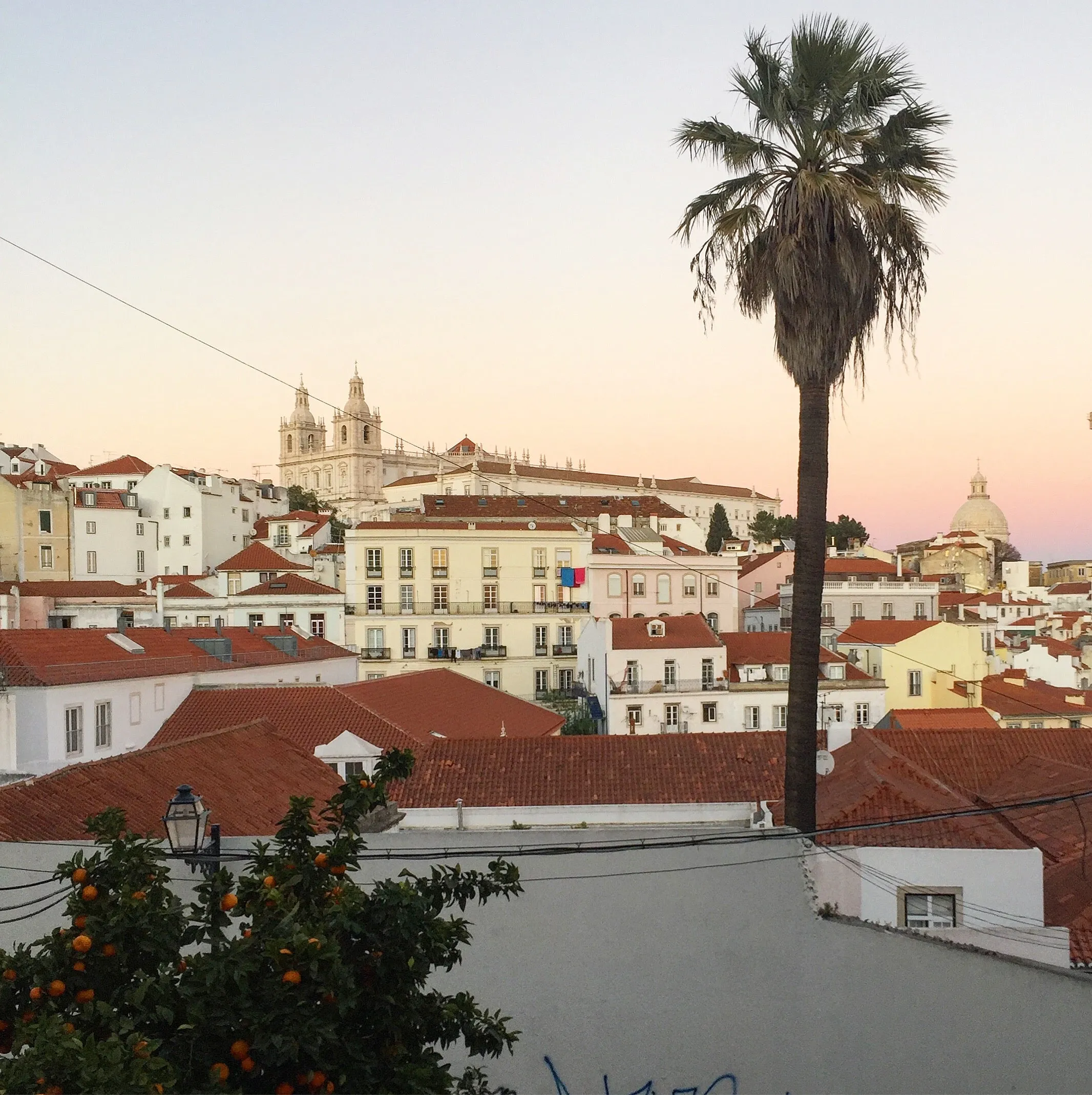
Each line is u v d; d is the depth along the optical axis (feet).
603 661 219.20
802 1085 45.55
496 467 641.40
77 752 99.09
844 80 60.54
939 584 340.59
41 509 361.92
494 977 46.60
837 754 90.84
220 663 134.41
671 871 46.47
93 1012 27.99
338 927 29.99
